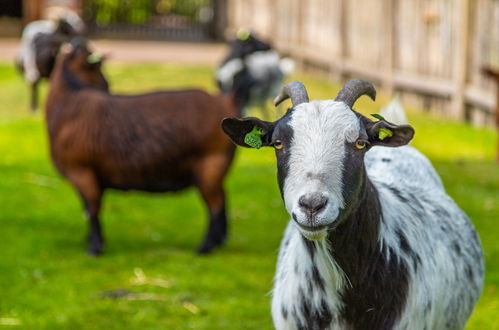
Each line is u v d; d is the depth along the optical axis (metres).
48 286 7.02
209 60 22.06
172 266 7.51
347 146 3.66
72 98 7.62
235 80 7.60
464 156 11.27
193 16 34.16
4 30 26.81
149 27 30.41
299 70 21.12
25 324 6.25
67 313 6.44
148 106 7.52
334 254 3.84
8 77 18.78
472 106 13.55
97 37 27.39
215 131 7.50
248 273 7.36
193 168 7.61
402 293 3.97
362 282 3.88
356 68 17.45
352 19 17.81
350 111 3.75
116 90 16.52
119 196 9.96
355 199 3.67
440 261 4.25
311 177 3.57
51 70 9.65
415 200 4.43
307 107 3.74
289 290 4.06
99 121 7.50
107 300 6.73
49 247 8.05
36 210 9.29
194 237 8.49
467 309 4.65
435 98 14.57
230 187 10.23
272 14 23.20
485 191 9.63
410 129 3.70
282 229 8.69
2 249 7.97
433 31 14.52
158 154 7.46
